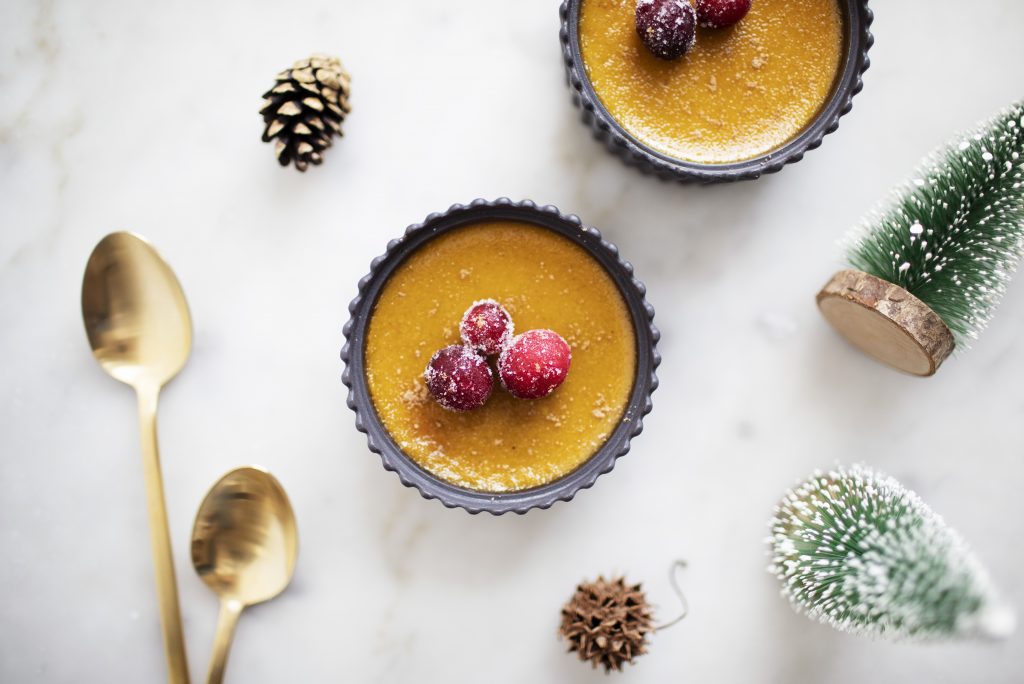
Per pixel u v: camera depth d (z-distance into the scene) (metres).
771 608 0.36
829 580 0.33
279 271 0.36
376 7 0.36
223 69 0.36
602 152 0.36
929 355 0.32
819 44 0.34
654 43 0.33
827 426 0.36
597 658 0.34
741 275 0.36
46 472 0.36
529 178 0.36
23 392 0.36
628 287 0.33
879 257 0.34
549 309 0.34
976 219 0.34
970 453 0.36
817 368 0.36
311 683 0.36
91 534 0.36
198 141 0.36
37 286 0.36
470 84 0.36
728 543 0.36
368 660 0.36
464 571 0.36
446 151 0.36
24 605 0.36
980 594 0.31
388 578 0.36
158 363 0.36
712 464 0.36
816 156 0.36
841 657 0.36
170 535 0.36
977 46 0.36
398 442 0.34
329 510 0.36
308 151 0.34
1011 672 0.36
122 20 0.36
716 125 0.34
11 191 0.36
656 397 0.36
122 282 0.35
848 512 0.33
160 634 0.36
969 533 0.36
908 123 0.36
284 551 0.35
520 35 0.36
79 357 0.36
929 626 0.31
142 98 0.36
